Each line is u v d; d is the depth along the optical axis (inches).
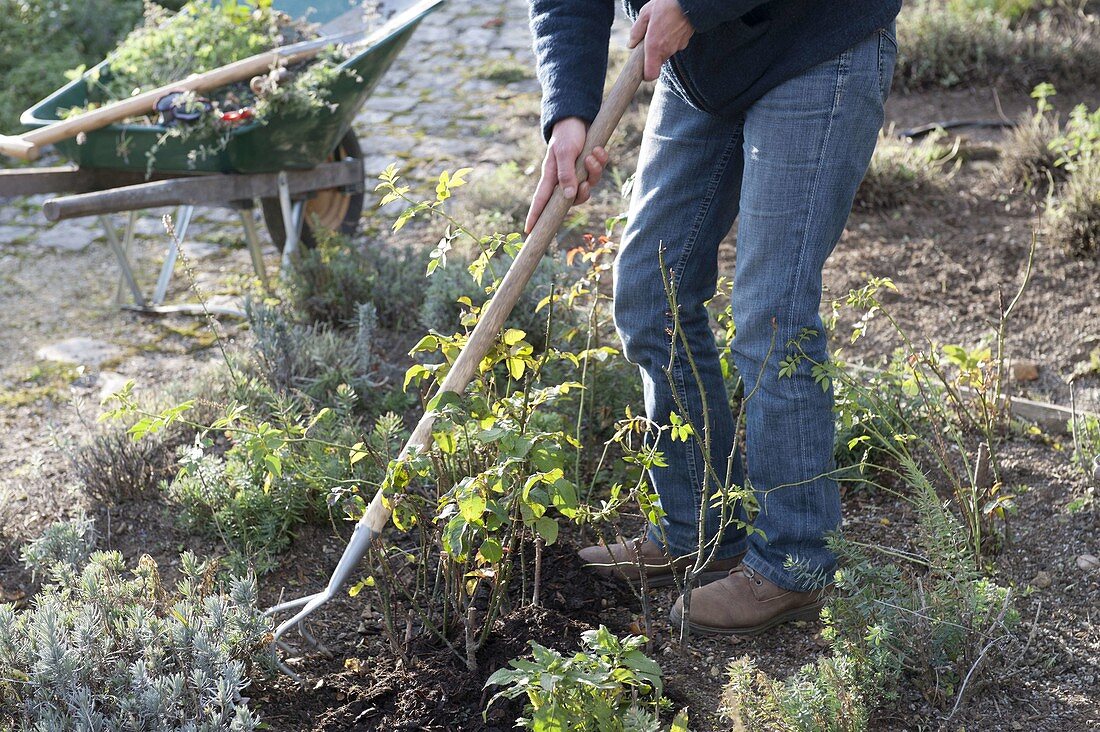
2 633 85.4
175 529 116.6
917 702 86.6
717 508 100.0
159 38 171.9
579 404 126.3
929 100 248.8
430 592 100.5
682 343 95.9
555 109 90.4
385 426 114.8
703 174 92.7
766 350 90.1
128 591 93.2
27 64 287.3
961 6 272.5
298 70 169.2
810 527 92.9
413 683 88.4
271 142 157.6
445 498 81.7
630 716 74.3
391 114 262.4
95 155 157.9
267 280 172.2
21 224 216.4
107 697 83.0
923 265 172.1
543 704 74.4
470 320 90.8
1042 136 195.9
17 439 141.3
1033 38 256.5
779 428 90.8
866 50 85.5
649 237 94.7
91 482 123.0
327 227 187.3
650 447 101.5
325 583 107.4
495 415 86.6
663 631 96.7
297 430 96.7
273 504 112.4
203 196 157.1
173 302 180.5
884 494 116.4
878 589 92.5
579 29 92.8
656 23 82.0
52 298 184.1
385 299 161.5
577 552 105.1
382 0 179.0
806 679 86.4
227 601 94.7
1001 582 101.0
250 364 143.7
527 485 77.0
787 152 86.4
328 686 90.6
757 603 94.3
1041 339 149.6
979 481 114.5
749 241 89.4
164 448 131.5
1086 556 103.9
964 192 196.9
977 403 122.6
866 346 150.0
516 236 94.0
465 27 327.6
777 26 84.2
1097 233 167.5
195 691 83.2
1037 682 88.7
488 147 239.0
